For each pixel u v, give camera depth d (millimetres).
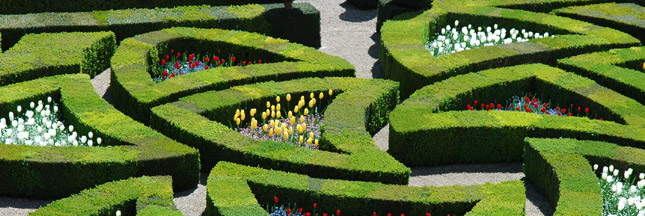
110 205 12727
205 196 14391
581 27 22734
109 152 14227
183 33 21094
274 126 15867
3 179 13984
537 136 15789
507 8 24969
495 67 19906
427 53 20125
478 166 15938
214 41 20812
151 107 16703
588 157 14500
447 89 17641
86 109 16188
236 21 22500
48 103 17062
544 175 14391
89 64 19797
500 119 15992
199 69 20016
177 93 17250
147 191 13148
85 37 20344
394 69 19828
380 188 13289
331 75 19188
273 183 13320
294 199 13312
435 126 15555
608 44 21250
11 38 20891
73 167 13859
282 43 20891
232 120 16875
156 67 20156
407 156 15695
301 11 22984
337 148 14859
